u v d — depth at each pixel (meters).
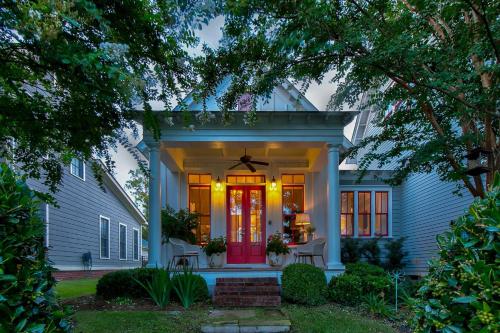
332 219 7.49
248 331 4.91
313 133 7.68
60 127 3.84
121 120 3.98
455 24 4.16
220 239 9.47
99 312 5.55
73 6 2.55
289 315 5.60
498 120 4.07
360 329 4.86
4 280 1.64
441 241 1.94
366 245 10.04
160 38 3.37
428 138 5.76
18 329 1.63
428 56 3.77
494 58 3.94
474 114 4.18
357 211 10.83
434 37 4.61
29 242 1.86
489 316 1.47
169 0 3.09
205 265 9.55
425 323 1.84
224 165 10.24
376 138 6.18
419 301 1.96
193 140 7.50
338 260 7.35
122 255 16.59
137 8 3.10
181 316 5.47
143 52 3.42
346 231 10.74
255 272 7.48
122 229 16.75
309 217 9.98
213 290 7.20
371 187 10.94
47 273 1.94
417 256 10.22
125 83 2.90
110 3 3.04
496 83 3.76
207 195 10.31
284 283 6.62
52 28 2.51
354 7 4.02
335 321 5.27
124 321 5.02
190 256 8.77
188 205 10.15
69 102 3.66
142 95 3.48
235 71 4.12
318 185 10.02
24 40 2.87
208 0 3.12
